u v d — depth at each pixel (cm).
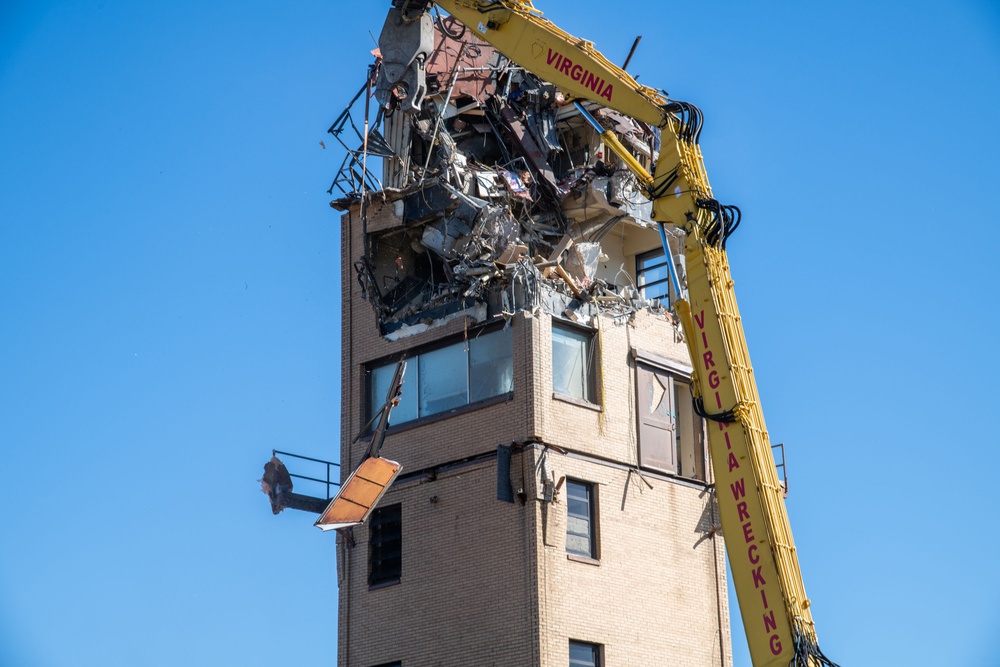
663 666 7144
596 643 6919
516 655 6706
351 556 7481
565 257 7612
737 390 5388
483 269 7369
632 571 7181
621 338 7556
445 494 7212
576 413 7212
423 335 7556
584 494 7162
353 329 7856
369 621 7288
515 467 6994
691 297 5597
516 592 6806
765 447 5344
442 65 8019
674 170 5800
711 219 5666
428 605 7094
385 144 7744
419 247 7994
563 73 6275
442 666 6938
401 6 7112
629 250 8312
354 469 7431
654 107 5969
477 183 7669
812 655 4972
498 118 8006
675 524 7488
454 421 7306
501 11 6525
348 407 7744
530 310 7206
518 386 7106
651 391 7612
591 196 7800
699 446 7800
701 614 7431
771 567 5125
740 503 5269
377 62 7819
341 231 8088
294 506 7600
